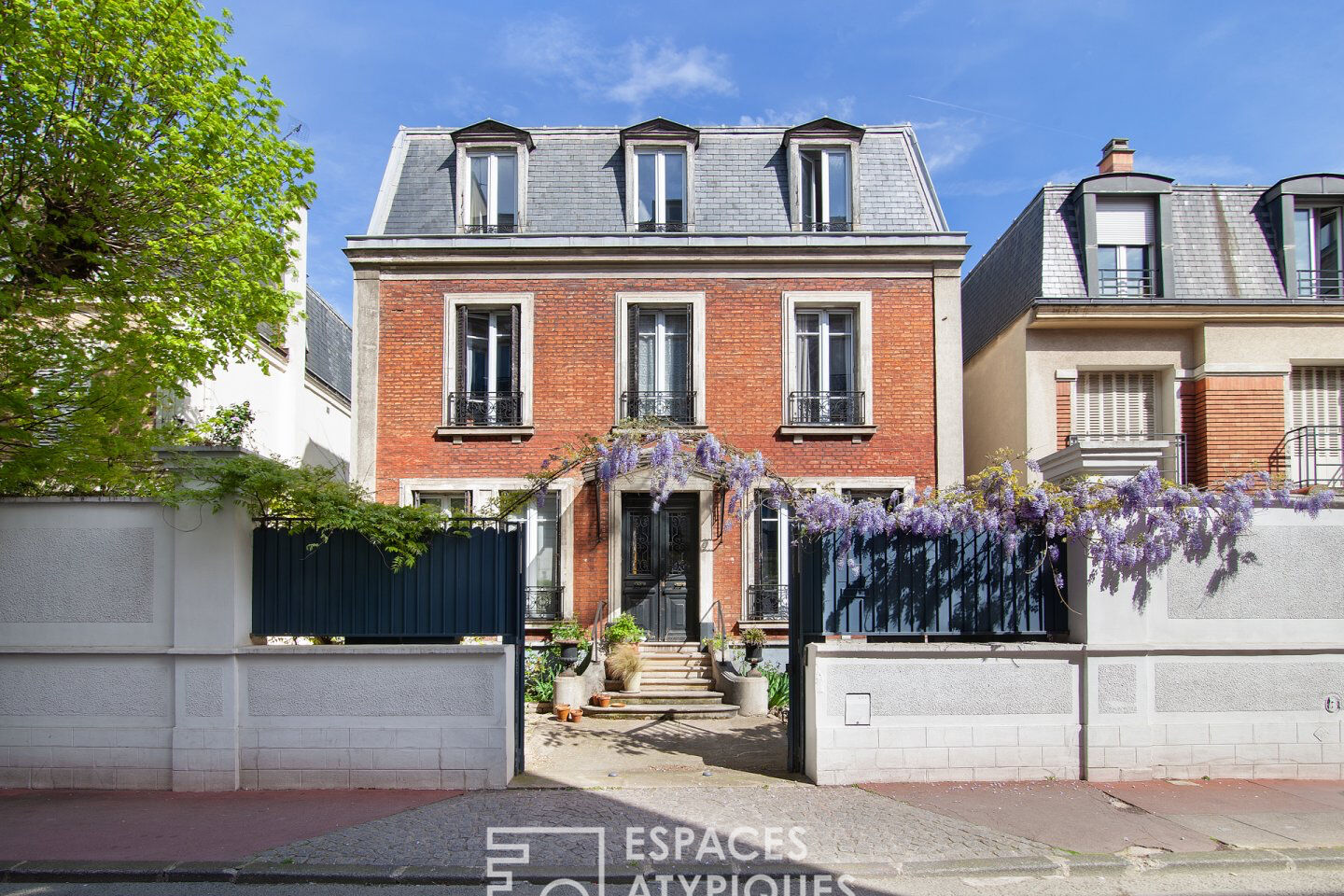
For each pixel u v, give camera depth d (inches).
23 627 282.2
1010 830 239.6
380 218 521.0
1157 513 286.7
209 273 323.9
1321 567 294.5
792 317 504.7
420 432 500.1
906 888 207.0
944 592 295.1
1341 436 490.3
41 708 282.2
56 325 304.2
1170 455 492.4
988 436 573.6
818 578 294.8
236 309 335.3
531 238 502.9
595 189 530.0
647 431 369.4
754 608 486.3
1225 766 288.7
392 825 243.3
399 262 504.1
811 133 524.7
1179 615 290.8
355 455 497.7
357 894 205.3
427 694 281.4
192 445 286.7
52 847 227.1
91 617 282.7
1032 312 491.5
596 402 501.0
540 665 451.8
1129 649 286.5
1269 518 294.5
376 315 505.0
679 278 508.1
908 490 488.7
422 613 290.4
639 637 463.2
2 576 283.4
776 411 501.4
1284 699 291.9
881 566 295.0
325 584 289.7
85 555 284.2
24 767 280.1
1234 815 252.2
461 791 275.9
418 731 279.6
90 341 319.0
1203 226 518.0
